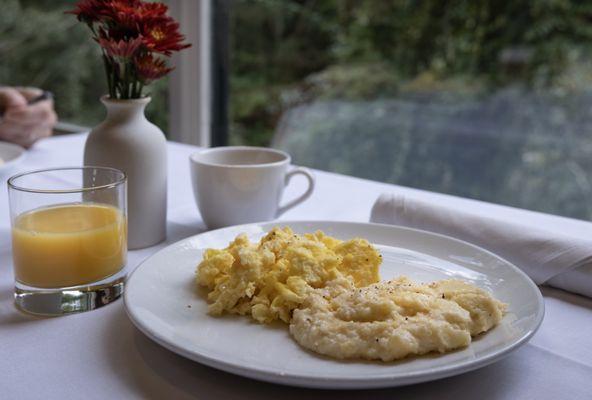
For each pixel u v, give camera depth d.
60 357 0.49
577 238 0.66
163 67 0.71
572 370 0.48
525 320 0.50
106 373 0.47
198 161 0.83
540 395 0.45
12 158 1.16
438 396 0.44
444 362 0.45
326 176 1.20
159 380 0.46
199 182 0.82
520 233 0.69
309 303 0.52
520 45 1.93
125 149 0.72
